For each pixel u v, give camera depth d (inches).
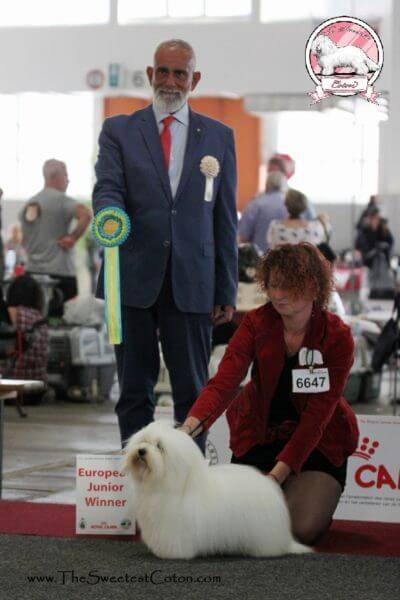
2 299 387.5
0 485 214.8
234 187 205.6
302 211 403.2
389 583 151.3
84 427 334.3
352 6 701.9
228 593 142.9
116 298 195.6
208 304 202.4
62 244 430.3
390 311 529.3
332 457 181.6
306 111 642.8
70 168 840.3
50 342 402.6
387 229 606.5
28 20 776.9
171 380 204.4
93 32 759.1
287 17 737.6
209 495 157.6
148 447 152.4
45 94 782.5
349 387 391.5
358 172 771.4
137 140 201.6
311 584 148.9
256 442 183.2
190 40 744.3
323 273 175.3
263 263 175.2
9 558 162.4
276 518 162.9
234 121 874.1
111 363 410.0
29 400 390.6
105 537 178.9
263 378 179.2
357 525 196.7
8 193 850.1
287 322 176.9
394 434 199.9
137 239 200.1
